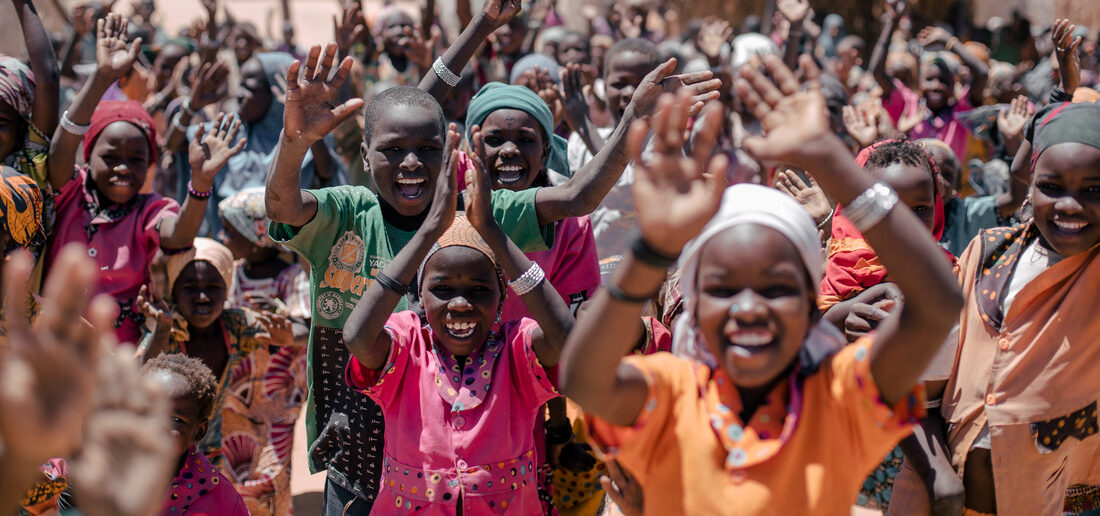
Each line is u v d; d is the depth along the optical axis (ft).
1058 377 11.44
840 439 7.72
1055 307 11.47
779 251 7.33
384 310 10.14
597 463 13.15
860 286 12.26
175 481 11.76
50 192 16.37
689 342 8.22
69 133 16.07
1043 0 55.77
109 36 16.37
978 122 27.40
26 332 5.15
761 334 7.28
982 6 61.52
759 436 7.66
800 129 7.12
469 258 10.68
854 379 7.55
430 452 10.64
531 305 10.34
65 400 5.11
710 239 7.47
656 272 6.93
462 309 10.59
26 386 5.02
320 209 11.83
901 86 37.22
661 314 15.24
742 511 7.47
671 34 66.95
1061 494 12.05
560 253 13.78
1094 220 10.98
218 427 16.08
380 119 12.23
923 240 7.11
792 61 27.86
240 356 16.37
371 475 11.82
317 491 20.53
